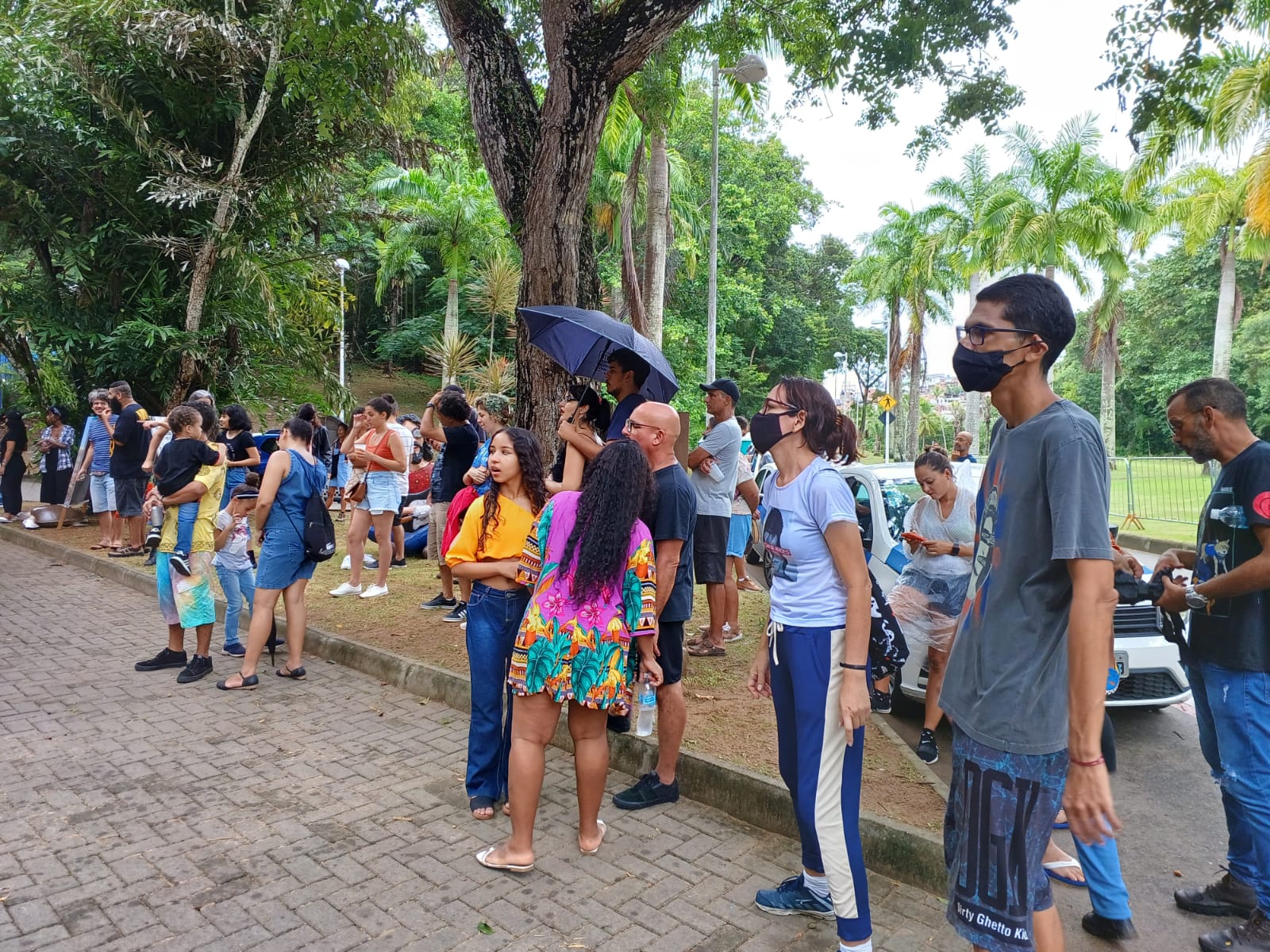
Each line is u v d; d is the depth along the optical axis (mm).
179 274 13320
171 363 12852
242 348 14031
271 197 13438
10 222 12523
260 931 2947
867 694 2654
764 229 34562
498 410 7496
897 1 6641
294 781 4199
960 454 10336
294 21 7844
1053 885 3488
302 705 5336
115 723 4969
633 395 4254
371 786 4164
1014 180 25422
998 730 2053
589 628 3250
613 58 5711
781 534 2846
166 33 11000
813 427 2838
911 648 4711
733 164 33250
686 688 5434
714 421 6113
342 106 8391
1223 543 3100
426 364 26953
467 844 3602
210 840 3588
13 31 11250
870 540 6105
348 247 17359
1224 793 3283
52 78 11406
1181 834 3988
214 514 5824
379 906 3117
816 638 2764
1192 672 3205
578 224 6105
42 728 4859
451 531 4477
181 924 2975
